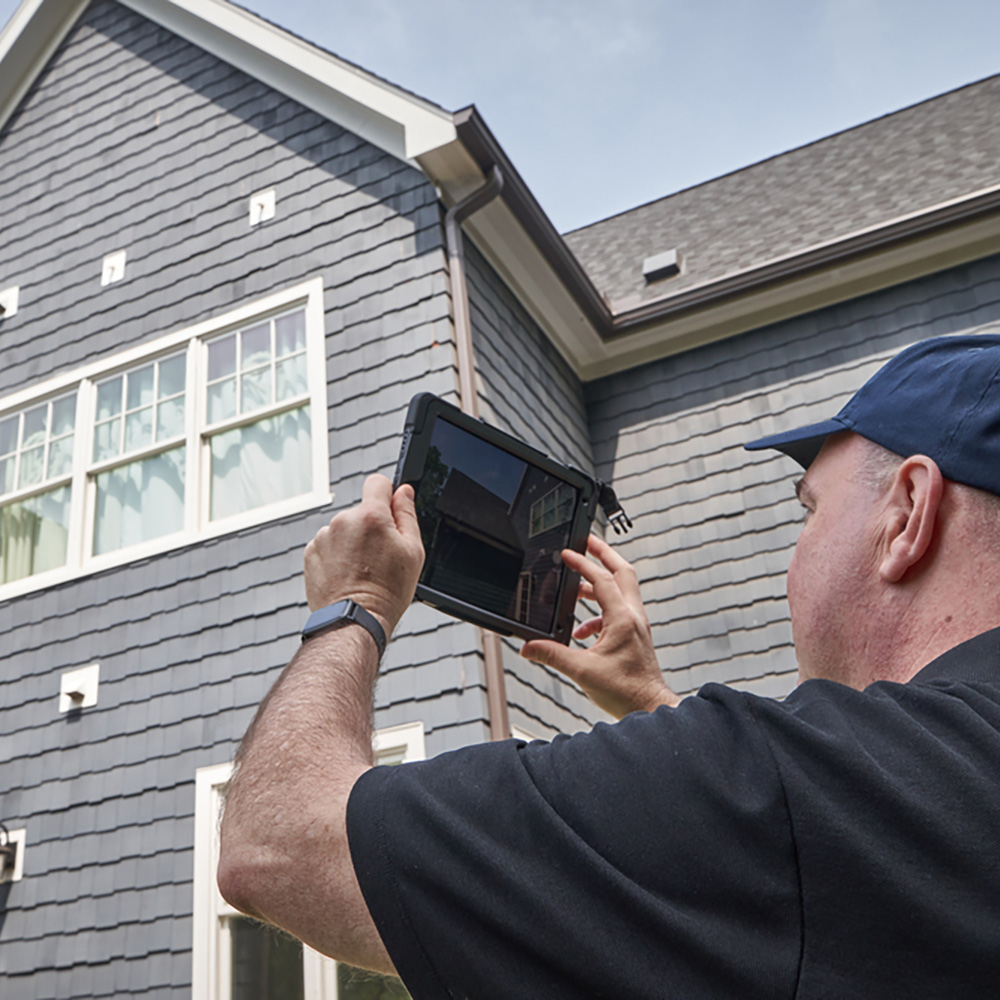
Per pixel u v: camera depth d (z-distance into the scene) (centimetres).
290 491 584
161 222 696
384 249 608
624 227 981
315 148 657
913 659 71
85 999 516
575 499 152
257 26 694
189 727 552
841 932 54
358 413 575
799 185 891
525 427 635
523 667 539
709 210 927
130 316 679
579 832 59
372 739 77
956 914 53
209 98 714
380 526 89
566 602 147
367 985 465
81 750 577
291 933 65
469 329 574
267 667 544
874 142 906
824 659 79
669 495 713
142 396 655
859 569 76
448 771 64
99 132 752
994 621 68
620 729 65
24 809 579
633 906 56
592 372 772
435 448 138
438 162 597
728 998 54
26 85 804
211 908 506
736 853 57
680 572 689
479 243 643
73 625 611
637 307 736
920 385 77
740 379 722
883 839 55
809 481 85
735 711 62
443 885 58
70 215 738
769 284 709
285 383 609
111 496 639
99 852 548
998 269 671
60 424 679
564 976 56
